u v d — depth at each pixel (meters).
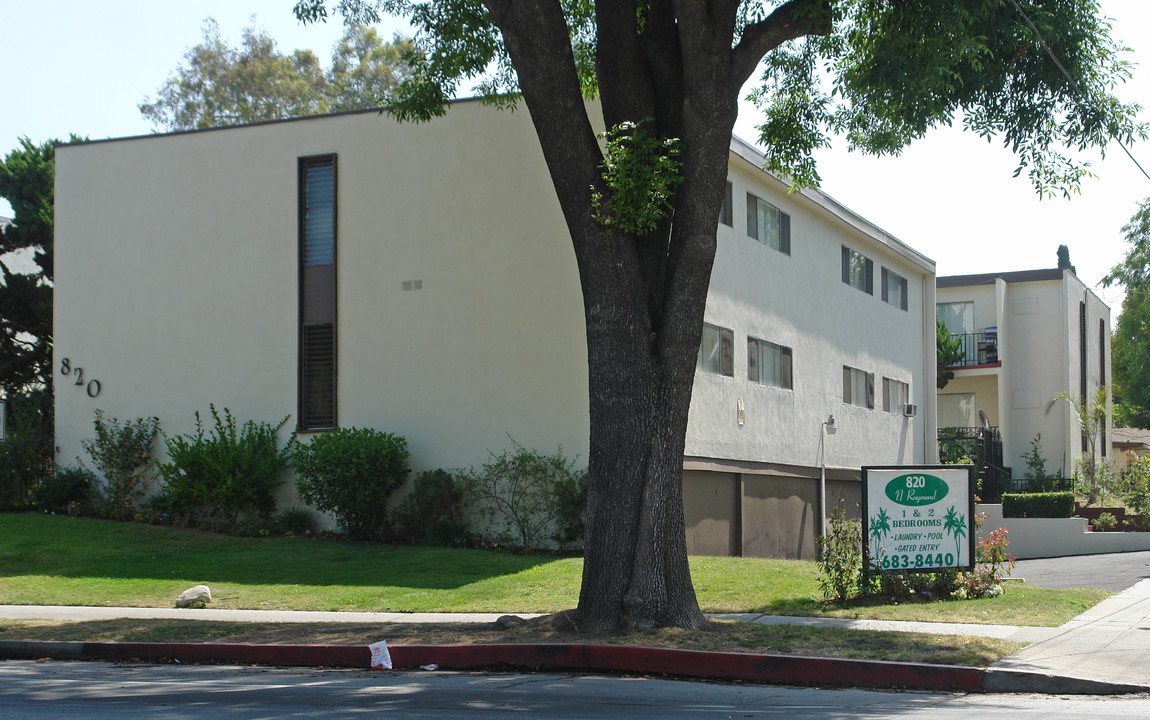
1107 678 8.70
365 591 15.30
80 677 9.92
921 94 12.40
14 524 20.72
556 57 11.09
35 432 23.47
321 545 19.42
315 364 21.28
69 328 23.14
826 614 12.55
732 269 22.22
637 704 8.06
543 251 19.81
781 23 11.41
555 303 19.62
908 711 7.68
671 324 11.17
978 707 7.88
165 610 14.21
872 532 13.55
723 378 21.56
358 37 47.69
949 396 38.16
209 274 22.20
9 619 13.18
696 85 11.08
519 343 19.78
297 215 21.59
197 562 17.81
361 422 20.73
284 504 21.22
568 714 7.56
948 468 13.76
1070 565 21.22
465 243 20.34
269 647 11.00
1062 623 11.72
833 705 8.04
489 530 19.52
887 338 31.17
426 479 19.72
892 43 12.64
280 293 21.59
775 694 8.64
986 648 9.81
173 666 10.87
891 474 13.66
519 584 15.41
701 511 20.72
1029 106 13.67
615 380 11.05
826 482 26.73
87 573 16.92
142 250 22.78
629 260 11.16
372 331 20.84
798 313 25.44
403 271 20.75
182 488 21.08
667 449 11.05
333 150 21.48
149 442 22.17
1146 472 28.53
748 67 11.43
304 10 15.16
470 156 20.50
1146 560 21.17
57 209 23.50
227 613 13.80
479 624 11.77
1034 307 37.03
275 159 21.91
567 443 19.27
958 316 37.88
